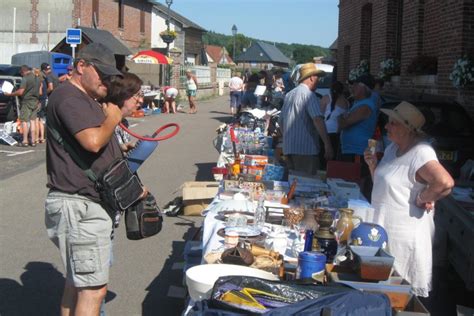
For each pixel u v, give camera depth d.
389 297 3.49
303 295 3.32
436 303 5.83
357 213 4.62
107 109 3.81
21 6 34.19
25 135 15.72
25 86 15.53
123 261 6.84
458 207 5.80
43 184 11.09
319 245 4.10
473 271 5.17
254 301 3.27
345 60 20.36
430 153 4.38
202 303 3.38
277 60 70.12
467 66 10.24
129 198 3.96
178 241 7.58
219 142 10.33
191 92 28.28
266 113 11.05
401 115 4.42
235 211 5.33
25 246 7.30
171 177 11.95
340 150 9.14
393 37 15.49
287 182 6.53
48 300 5.66
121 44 32.88
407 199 4.45
